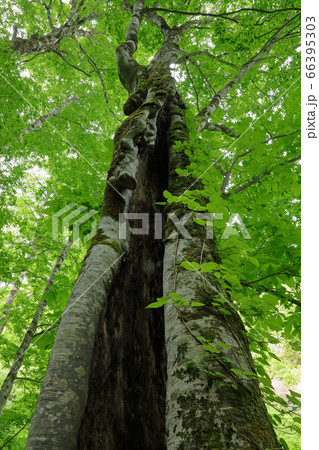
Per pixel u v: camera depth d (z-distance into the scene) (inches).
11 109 231.6
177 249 60.2
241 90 246.4
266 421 33.4
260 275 92.7
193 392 34.9
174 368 39.4
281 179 104.2
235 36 205.2
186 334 42.4
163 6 248.7
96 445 45.4
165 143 106.7
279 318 76.1
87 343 48.3
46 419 38.9
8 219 266.8
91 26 414.6
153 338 63.7
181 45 262.8
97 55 400.5
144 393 55.9
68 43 398.9
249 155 104.6
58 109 354.0
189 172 82.9
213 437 29.6
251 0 254.7
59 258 234.5
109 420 49.4
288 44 223.9
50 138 323.3
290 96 98.7
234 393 34.3
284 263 85.3
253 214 99.4
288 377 277.4
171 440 32.3
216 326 42.8
